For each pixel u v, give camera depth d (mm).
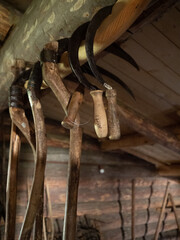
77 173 965
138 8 728
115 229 3826
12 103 1242
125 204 4000
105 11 766
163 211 4332
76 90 921
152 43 1389
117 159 3963
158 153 3576
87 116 2607
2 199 2547
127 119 2006
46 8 894
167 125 2496
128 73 1703
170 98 1966
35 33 972
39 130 1009
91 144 3555
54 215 3164
